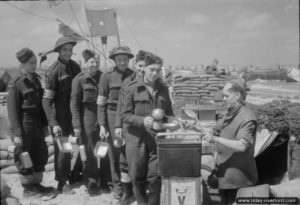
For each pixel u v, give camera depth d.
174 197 4.46
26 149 5.73
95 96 5.86
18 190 6.27
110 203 5.66
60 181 6.11
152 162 4.91
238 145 4.55
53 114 5.81
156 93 5.02
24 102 5.67
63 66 5.94
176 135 4.71
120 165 5.45
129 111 4.96
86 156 6.00
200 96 15.02
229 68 21.50
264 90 25.77
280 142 6.03
